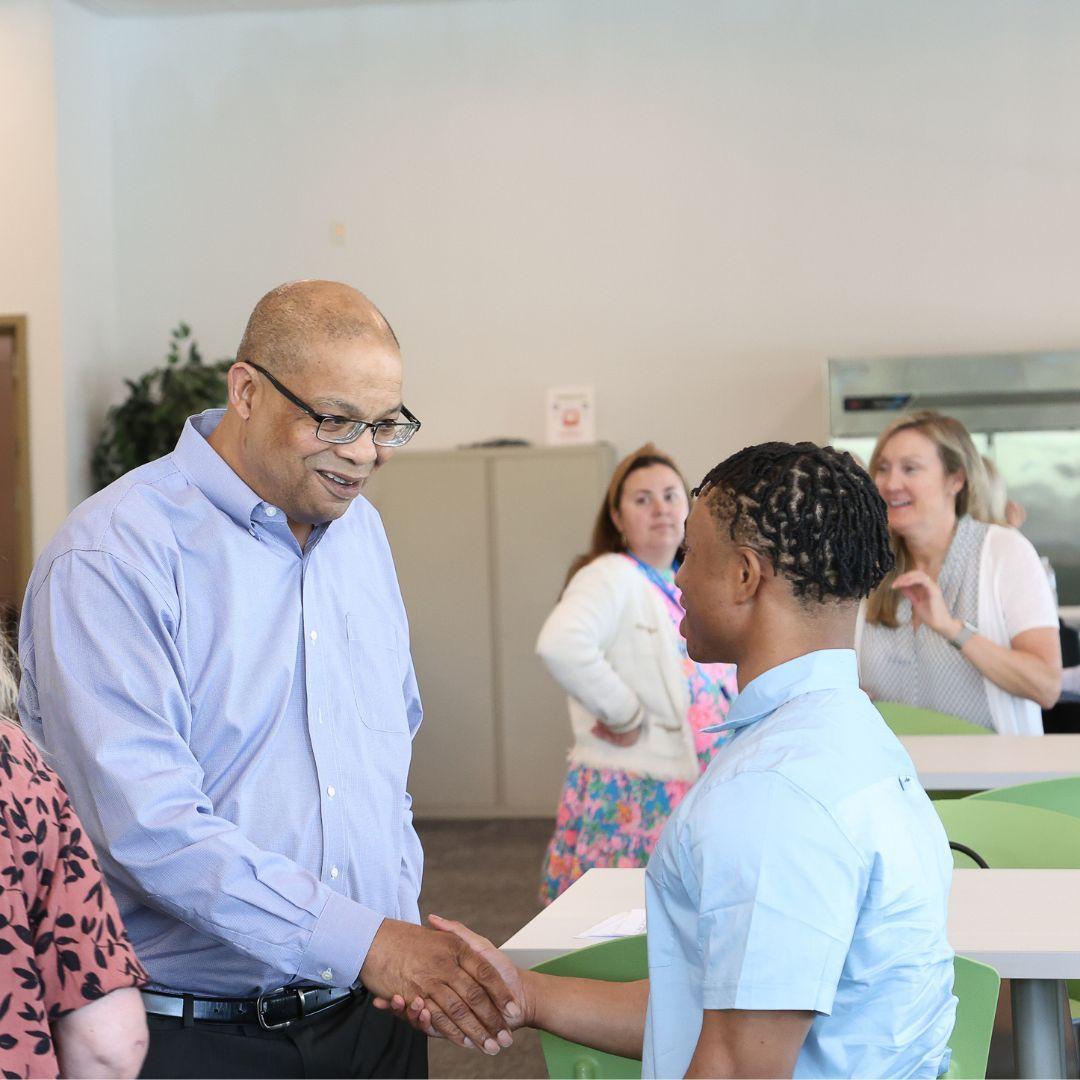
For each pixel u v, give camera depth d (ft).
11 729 4.24
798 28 24.31
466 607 23.86
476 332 25.25
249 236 25.59
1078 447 21.85
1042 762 11.18
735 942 4.24
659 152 24.71
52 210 23.73
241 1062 6.08
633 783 11.70
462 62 25.08
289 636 6.40
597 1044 5.90
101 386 25.08
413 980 5.78
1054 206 23.81
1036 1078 6.88
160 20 25.64
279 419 6.10
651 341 24.84
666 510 11.95
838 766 4.39
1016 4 23.76
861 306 24.32
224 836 5.80
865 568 4.65
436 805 23.97
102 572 5.96
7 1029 3.95
